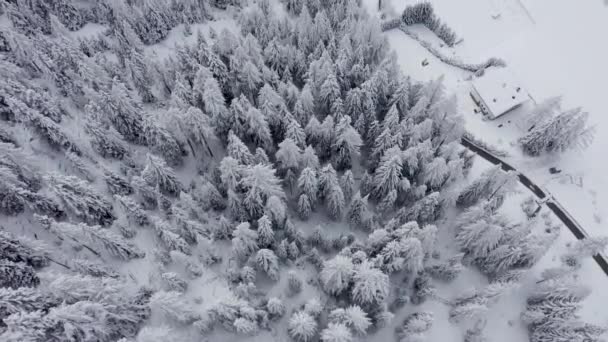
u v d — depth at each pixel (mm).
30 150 47812
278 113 49344
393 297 43094
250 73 52656
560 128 52344
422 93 53938
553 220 51531
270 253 37875
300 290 41844
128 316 35781
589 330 37906
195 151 52938
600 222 51594
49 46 56031
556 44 71625
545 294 41594
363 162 53750
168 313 36656
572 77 67625
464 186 53281
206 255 42625
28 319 30141
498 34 74562
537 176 55219
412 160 44812
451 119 50969
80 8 69750
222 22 72562
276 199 39281
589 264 47750
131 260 42250
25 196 39562
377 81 51906
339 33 65312
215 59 53062
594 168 56188
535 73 68500
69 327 30156
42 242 38469
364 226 46625
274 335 39656
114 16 64812
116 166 48625
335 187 42312
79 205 39875
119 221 44000
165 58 60125
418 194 44656
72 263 40219
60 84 54125
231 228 42875
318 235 43000
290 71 60094
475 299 40000
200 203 47000
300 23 62812
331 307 39750
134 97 55906
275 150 51688
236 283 42000
